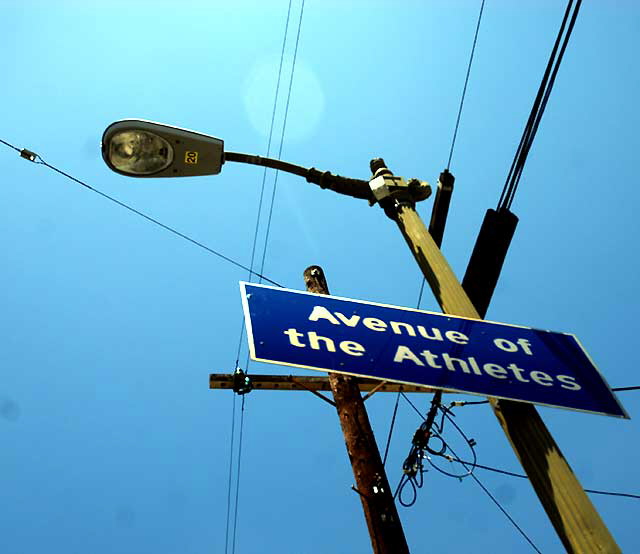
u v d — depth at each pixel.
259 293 4.00
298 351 3.59
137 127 5.52
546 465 3.17
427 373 3.51
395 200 5.46
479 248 5.14
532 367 3.66
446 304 4.30
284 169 5.80
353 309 4.03
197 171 5.77
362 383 8.39
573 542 2.88
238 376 8.55
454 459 7.81
